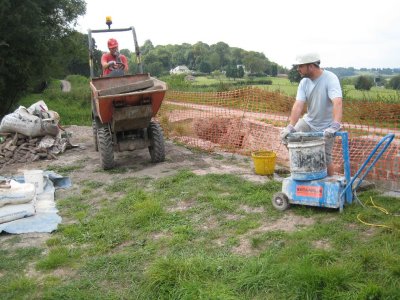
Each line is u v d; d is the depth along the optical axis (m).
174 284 4.38
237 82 26.67
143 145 9.27
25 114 10.64
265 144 10.59
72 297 4.44
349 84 19.92
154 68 45.03
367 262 4.25
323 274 4.00
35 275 5.04
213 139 12.71
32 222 6.55
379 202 5.84
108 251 5.51
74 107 27.17
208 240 5.41
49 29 23.14
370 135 8.46
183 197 7.03
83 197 7.65
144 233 5.86
